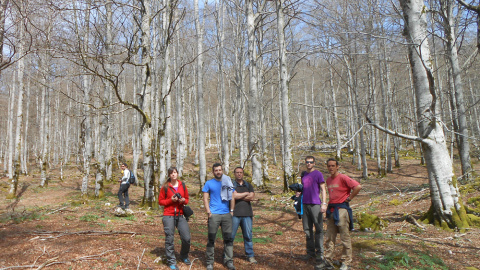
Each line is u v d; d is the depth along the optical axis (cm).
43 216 914
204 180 1514
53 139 3831
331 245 495
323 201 503
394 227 766
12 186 1557
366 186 1834
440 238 644
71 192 1730
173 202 499
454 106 1293
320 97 3372
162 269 477
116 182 2142
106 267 469
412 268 474
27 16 766
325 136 4109
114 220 882
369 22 786
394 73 1900
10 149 2416
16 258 502
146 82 1143
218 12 2192
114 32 1362
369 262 507
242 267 512
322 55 1443
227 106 4197
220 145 3300
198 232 786
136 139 2144
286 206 1226
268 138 3628
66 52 835
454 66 1229
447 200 716
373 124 691
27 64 1481
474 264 497
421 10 736
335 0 934
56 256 512
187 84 3356
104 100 1644
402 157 3078
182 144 2336
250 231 537
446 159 729
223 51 2428
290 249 626
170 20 1178
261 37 2244
